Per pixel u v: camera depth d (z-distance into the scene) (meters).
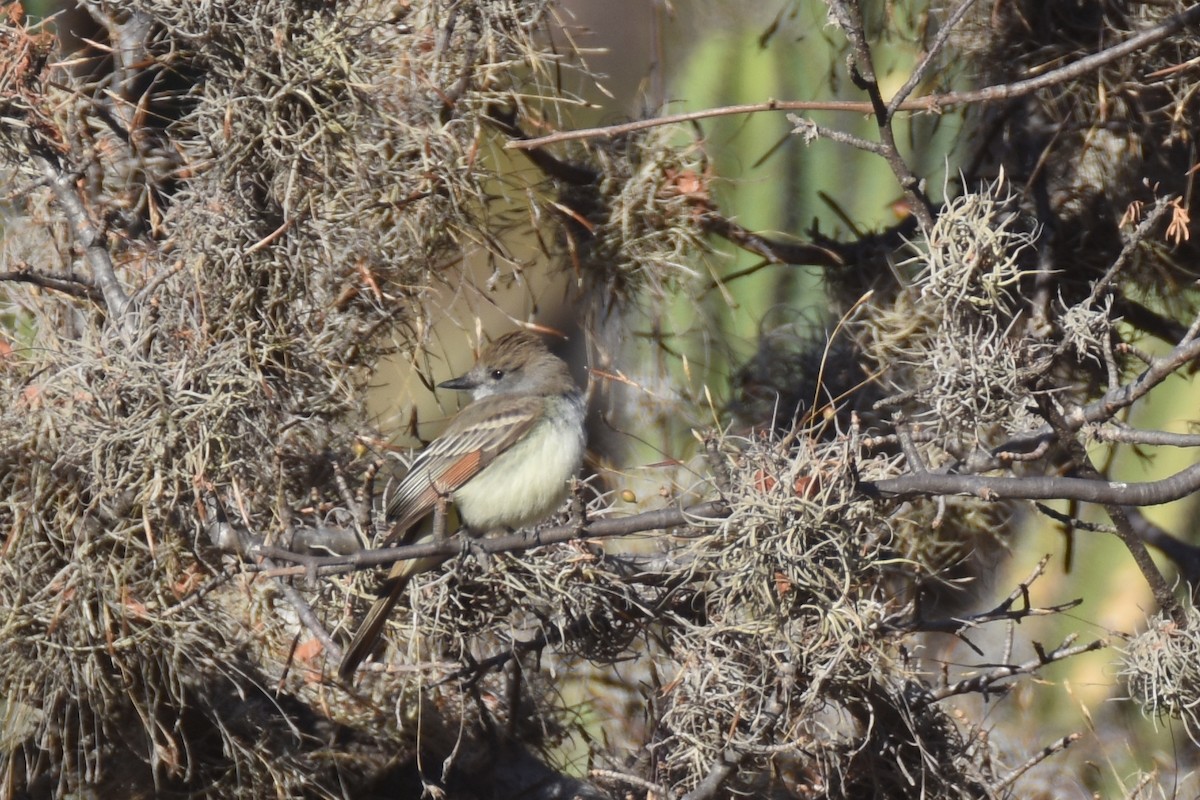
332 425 9.95
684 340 12.82
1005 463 8.87
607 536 8.21
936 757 9.61
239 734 9.49
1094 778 12.36
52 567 8.64
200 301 9.19
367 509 9.78
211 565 8.78
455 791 10.30
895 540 11.41
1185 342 8.51
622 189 12.20
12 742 9.08
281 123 9.48
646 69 13.41
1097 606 13.24
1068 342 8.40
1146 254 12.09
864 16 12.99
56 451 8.54
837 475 8.19
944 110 11.92
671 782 9.66
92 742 9.13
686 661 9.01
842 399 12.09
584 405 10.77
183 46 9.75
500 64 10.23
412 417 11.02
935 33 12.62
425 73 10.09
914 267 12.29
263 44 9.43
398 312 10.27
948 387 8.13
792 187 13.14
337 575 8.84
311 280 9.71
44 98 9.81
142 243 9.95
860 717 9.52
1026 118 12.15
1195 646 8.72
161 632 8.56
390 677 9.88
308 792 9.84
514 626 10.27
